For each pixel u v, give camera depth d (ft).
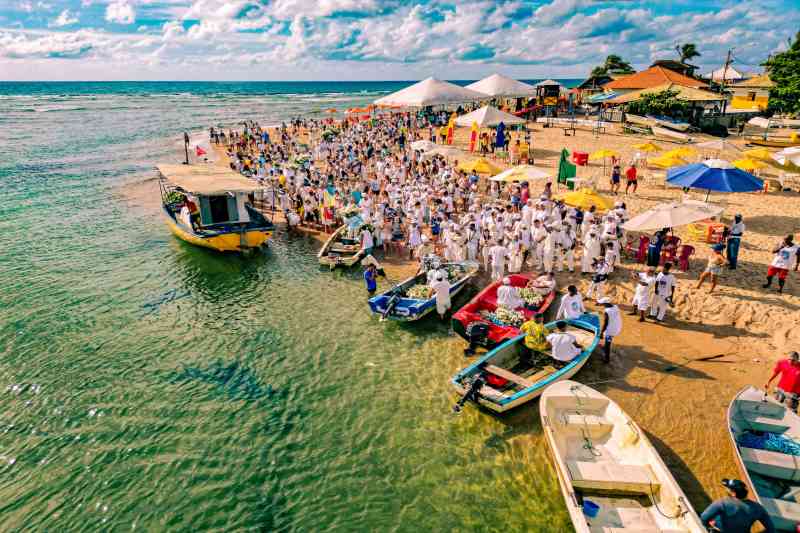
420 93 98.32
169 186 96.58
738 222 52.01
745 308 45.83
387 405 37.47
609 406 32.63
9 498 30.22
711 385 36.70
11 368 43.04
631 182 81.97
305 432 35.04
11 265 65.92
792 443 28.73
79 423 36.45
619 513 26.07
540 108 171.94
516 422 34.68
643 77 159.53
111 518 28.84
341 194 87.86
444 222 62.03
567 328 43.29
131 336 48.32
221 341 47.24
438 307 48.37
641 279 45.29
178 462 32.71
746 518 21.94
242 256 69.15
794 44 158.20
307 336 47.75
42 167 130.21
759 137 132.26
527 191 77.36
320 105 353.31
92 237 77.61
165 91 585.63
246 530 27.73
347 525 27.76
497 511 28.07
